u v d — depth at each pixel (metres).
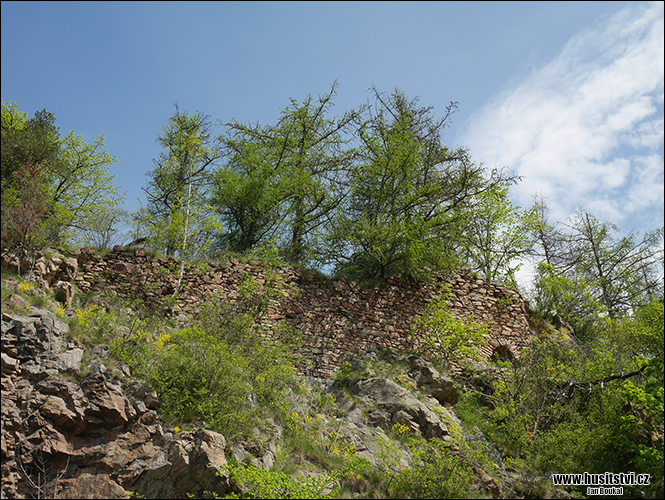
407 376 14.33
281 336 14.50
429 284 17.23
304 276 16.06
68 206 16.98
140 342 10.64
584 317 20.48
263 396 11.36
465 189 18.50
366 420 12.30
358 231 17.20
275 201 19.17
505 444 12.59
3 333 8.99
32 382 8.78
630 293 23.92
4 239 11.65
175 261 14.97
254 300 14.84
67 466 8.34
